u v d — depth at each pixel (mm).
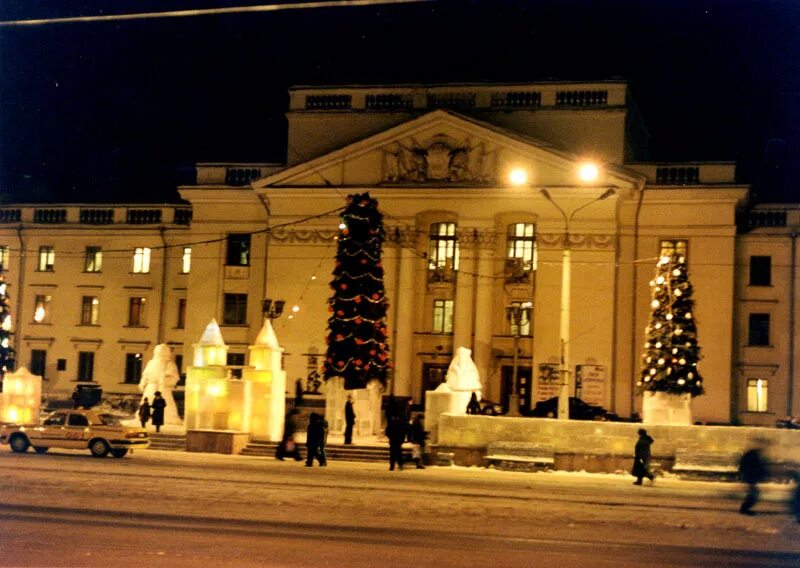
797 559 16422
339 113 58938
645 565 15297
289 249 58156
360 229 45281
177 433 42844
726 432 35094
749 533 19953
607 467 35844
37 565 13367
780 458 34219
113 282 63750
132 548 14867
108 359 63344
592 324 54062
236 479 26922
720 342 54062
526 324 56156
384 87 58406
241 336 59469
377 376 45812
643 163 55812
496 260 56125
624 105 55844
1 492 21609
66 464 29969
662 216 55188
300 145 59438
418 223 57000
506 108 56969
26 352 64562
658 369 43938
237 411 40281
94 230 64188
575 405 49281
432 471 35031
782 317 54812
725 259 54375
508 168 55500
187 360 60219
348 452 39438
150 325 62906
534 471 35750
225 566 13703
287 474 30125
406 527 18547
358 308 45219
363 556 14953
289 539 16312
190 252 61000
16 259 65312
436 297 57531
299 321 57656
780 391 54594
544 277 54844
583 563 15242
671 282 44406
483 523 19719
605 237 54281
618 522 20938
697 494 29594
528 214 56281
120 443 34812
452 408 38500
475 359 55594
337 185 57406
